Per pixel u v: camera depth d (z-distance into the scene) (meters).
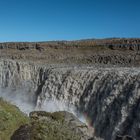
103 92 57.66
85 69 73.69
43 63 97.88
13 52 130.12
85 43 123.75
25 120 19.62
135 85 49.41
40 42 136.75
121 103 50.34
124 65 83.06
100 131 51.06
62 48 125.81
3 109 18.95
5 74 98.12
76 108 65.00
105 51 109.56
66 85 69.88
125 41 113.94
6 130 17.41
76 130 20.61
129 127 45.78
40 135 16.16
